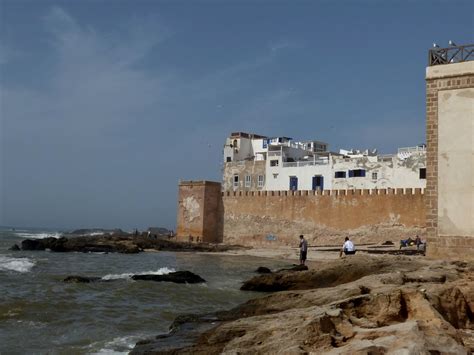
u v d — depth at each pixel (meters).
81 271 37.22
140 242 66.81
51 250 62.88
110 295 24.27
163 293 25.20
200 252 59.19
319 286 25.56
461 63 24.39
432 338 9.76
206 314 17.39
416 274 18.73
